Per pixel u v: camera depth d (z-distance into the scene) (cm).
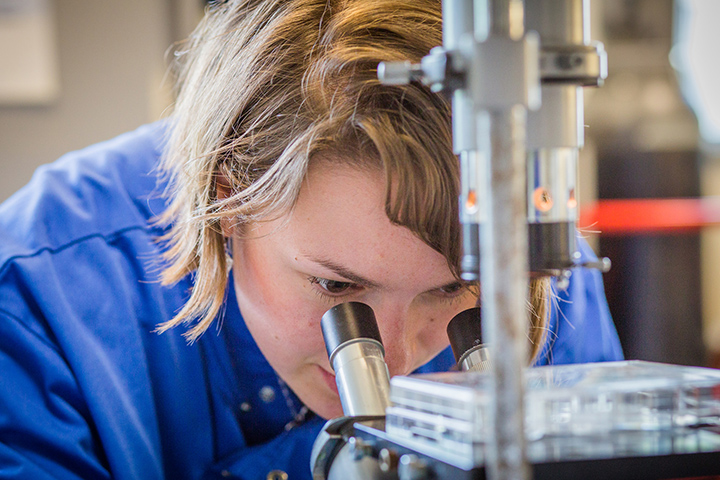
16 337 81
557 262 47
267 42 75
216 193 82
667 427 49
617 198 208
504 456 37
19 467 74
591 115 206
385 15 69
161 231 103
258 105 75
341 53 67
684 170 208
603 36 206
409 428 51
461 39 41
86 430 82
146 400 91
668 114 207
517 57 36
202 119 82
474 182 45
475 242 46
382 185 64
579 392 47
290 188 67
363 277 69
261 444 102
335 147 65
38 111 248
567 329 106
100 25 246
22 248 88
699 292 203
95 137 249
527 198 47
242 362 100
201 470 98
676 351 204
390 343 74
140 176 107
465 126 45
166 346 96
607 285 201
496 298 37
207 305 87
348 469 51
